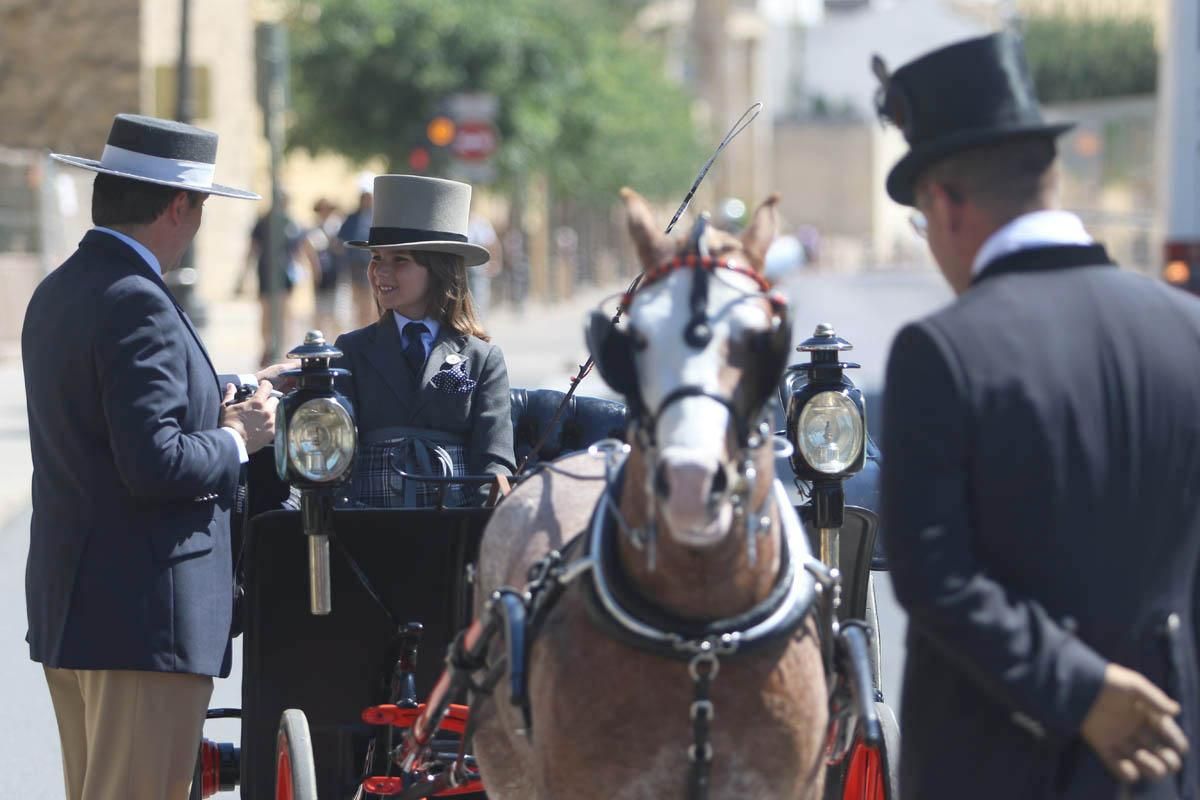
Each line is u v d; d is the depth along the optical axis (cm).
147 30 6644
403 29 8738
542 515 1294
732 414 1002
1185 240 5347
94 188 1461
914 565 966
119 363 1390
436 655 1495
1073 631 970
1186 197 5353
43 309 1438
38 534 1447
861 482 1925
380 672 1488
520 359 6706
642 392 1020
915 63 1031
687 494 962
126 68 6644
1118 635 979
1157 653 988
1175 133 5344
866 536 1468
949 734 1005
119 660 1403
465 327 1731
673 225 1302
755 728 1098
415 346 1689
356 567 1451
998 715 991
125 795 1424
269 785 1489
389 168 9125
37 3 6625
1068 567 970
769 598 1098
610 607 1093
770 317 1031
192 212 1474
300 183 10212
